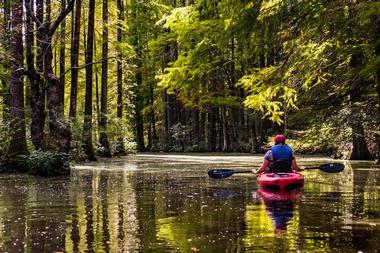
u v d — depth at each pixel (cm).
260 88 1708
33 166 1648
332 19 1317
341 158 2520
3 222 763
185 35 2611
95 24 3388
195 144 4684
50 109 1912
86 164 2397
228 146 4253
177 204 944
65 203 973
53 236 657
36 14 1920
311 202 951
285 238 629
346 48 1425
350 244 594
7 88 2300
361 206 893
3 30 1802
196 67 2602
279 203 943
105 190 1206
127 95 4403
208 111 4503
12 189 1243
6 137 1759
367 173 1606
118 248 586
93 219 783
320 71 1753
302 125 2628
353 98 1866
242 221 752
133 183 1380
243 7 1316
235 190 1176
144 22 4400
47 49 1870
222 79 3725
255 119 3872
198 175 1647
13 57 1800
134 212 850
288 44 1546
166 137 4966
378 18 1302
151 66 4647
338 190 1145
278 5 1316
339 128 2075
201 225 722
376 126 2006
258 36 1352
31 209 896
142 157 3291
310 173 1666
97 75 4084
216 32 2391
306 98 1919
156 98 5156
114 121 3161
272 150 1262
